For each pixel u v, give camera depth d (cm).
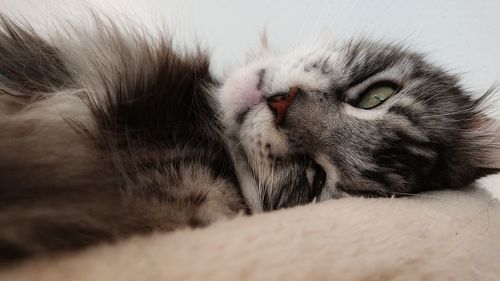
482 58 37
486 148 32
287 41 37
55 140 24
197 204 26
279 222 22
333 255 21
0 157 22
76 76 28
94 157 24
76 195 23
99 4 34
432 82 32
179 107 28
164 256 20
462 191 30
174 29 34
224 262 20
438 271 21
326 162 30
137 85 27
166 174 26
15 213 21
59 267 19
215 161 28
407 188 30
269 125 29
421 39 38
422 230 24
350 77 31
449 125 31
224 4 43
